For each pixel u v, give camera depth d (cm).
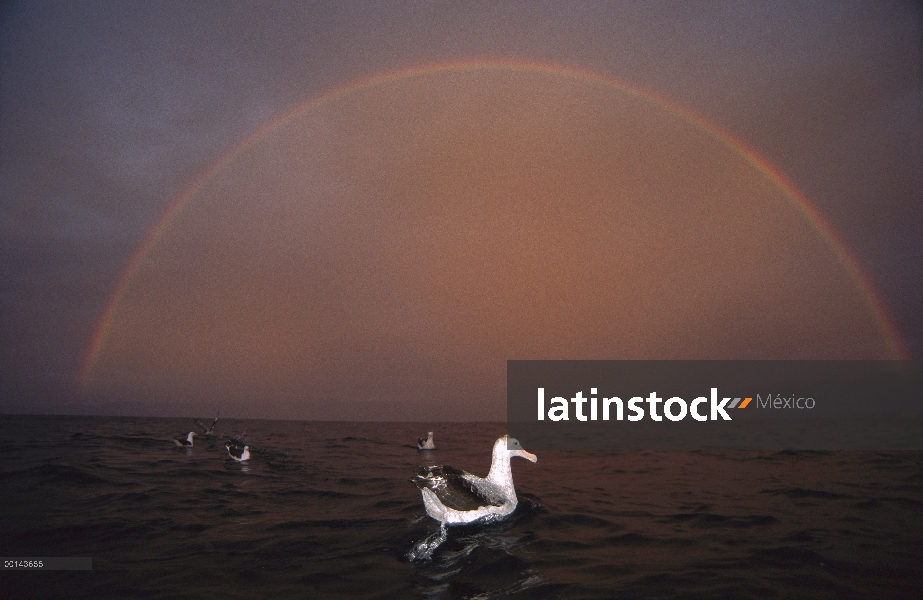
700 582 679
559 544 844
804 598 628
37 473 1444
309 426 4759
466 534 891
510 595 636
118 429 3609
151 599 621
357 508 1102
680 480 1518
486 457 2245
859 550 805
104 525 941
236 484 1407
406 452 2423
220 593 640
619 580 686
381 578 692
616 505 1151
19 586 663
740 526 955
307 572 712
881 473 1591
